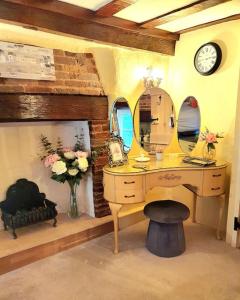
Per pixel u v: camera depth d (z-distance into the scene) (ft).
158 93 9.78
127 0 6.30
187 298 5.93
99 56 8.36
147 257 7.60
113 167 8.04
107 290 6.23
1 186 8.19
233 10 7.36
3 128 8.05
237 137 7.66
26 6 6.32
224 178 8.16
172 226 7.55
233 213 8.02
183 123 9.80
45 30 6.89
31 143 8.68
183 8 6.97
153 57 9.76
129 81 9.20
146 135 9.77
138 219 9.97
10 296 6.06
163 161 8.80
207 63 8.76
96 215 9.20
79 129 9.25
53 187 9.37
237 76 8.18
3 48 6.61
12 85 6.80
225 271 6.89
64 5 6.66
